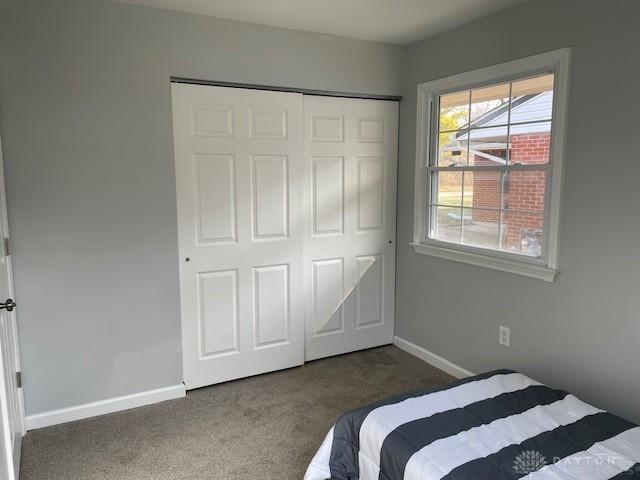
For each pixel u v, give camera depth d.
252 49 3.06
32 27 2.50
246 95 3.09
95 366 2.83
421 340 3.66
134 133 2.79
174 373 3.06
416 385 3.23
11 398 2.21
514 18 2.73
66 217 2.67
